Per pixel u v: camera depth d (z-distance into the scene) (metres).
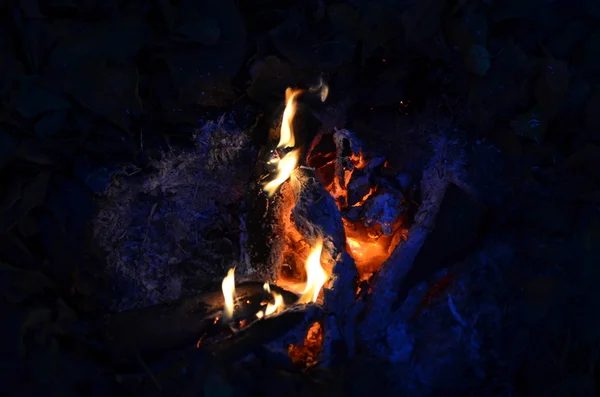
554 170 1.44
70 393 1.33
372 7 1.38
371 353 1.37
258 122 1.49
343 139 1.48
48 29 1.31
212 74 1.40
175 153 1.44
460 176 1.44
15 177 1.36
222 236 1.48
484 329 1.37
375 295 1.38
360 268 1.49
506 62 1.42
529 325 1.38
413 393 1.35
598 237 1.39
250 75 1.44
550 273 1.40
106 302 1.41
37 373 1.32
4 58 1.30
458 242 1.39
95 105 1.34
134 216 1.43
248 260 1.43
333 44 1.41
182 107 1.44
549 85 1.40
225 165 1.46
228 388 1.28
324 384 1.32
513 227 1.43
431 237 1.39
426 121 1.48
